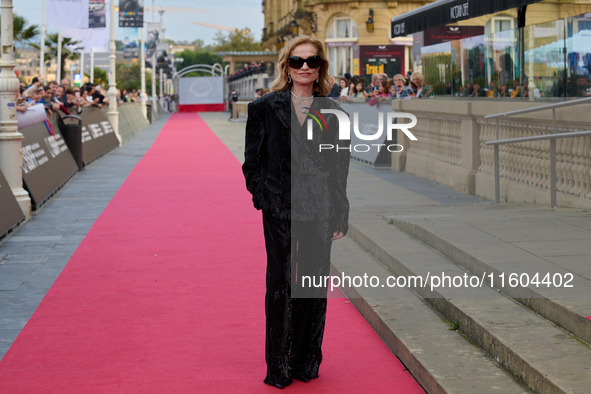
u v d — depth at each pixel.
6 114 9.05
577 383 3.06
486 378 3.50
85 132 17.42
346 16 34.19
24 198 9.17
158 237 8.03
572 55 7.44
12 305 5.39
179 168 15.87
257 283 5.99
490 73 9.61
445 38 20.67
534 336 3.67
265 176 3.69
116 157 18.97
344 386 3.82
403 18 11.73
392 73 30.34
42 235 8.18
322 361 4.20
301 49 3.61
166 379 3.93
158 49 70.31
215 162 17.27
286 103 3.64
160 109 67.31
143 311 5.21
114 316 5.10
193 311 5.20
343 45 34.09
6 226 7.88
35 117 12.01
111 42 23.77
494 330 3.79
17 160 9.14
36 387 3.83
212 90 76.69
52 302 5.47
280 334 3.78
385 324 4.45
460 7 9.68
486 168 9.75
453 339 4.10
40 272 6.42
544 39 8.05
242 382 3.88
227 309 5.25
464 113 9.83
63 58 42.69
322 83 3.72
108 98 23.66
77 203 10.70
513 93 8.97
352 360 4.21
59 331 4.77
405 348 4.04
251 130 3.67
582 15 7.24
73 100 17.62
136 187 12.55
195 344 4.50
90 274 6.34
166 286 5.91
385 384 3.83
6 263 6.79
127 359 4.24
